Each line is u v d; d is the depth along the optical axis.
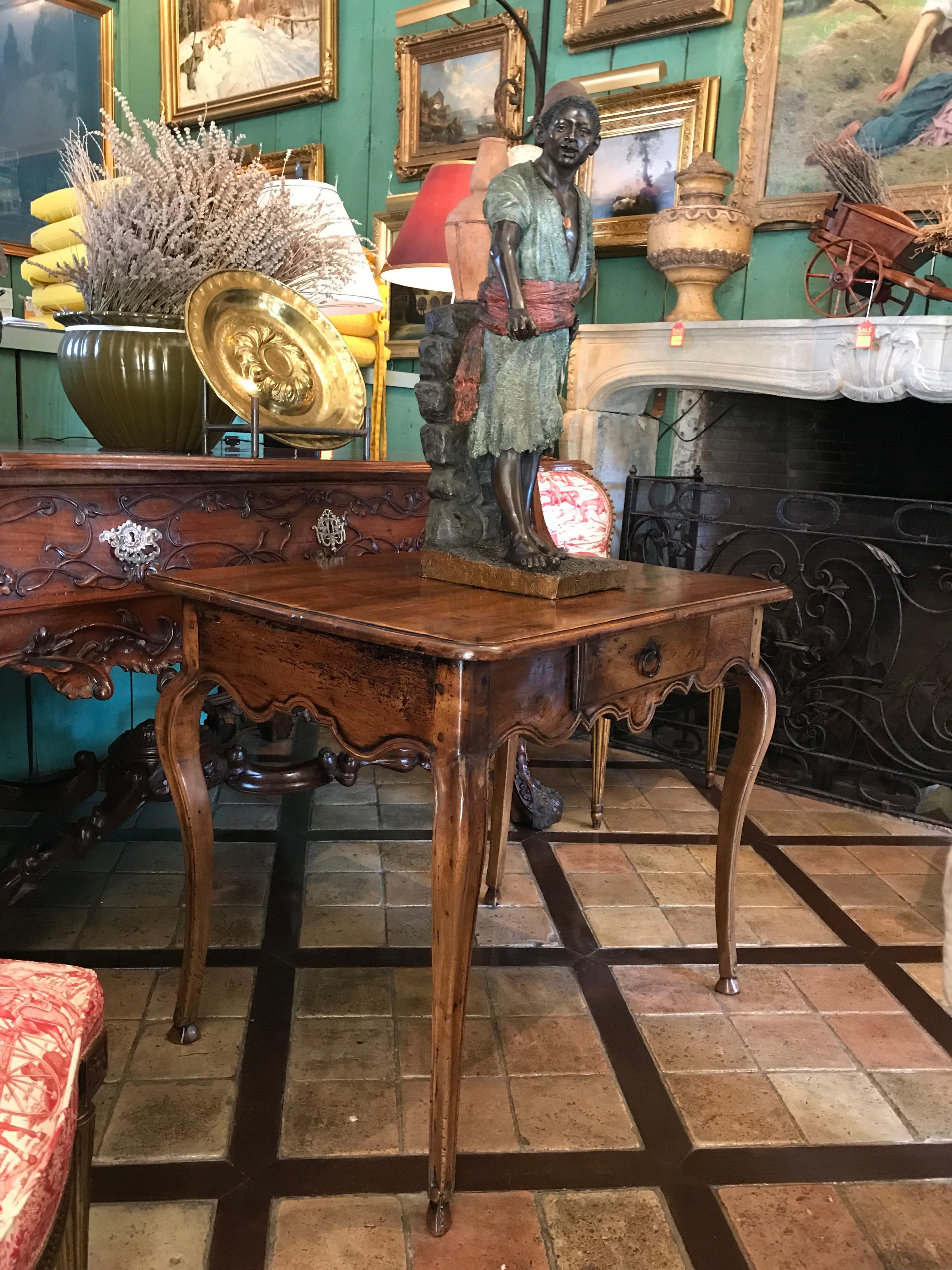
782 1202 1.34
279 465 1.73
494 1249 1.24
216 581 1.45
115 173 2.00
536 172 1.37
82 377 1.85
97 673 1.59
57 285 3.11
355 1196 1.32
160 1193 1.30
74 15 4.76
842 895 2.31
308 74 4.44
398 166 4.20
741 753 1.76
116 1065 1.57
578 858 2.46
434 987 1.20
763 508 3.88
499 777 2.11
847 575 3.70
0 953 1.88
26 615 1.49
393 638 1.12
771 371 3.20
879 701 3.00
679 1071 1.62
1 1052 0.76
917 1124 1.52
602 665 1.33
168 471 1.59
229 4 4.60
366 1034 1.68
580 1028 1.73
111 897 2.13
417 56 4.07
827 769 3.09
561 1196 1.34
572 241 1.39
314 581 1.48
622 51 3.64
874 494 3.70
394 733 1.20
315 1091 1.53
